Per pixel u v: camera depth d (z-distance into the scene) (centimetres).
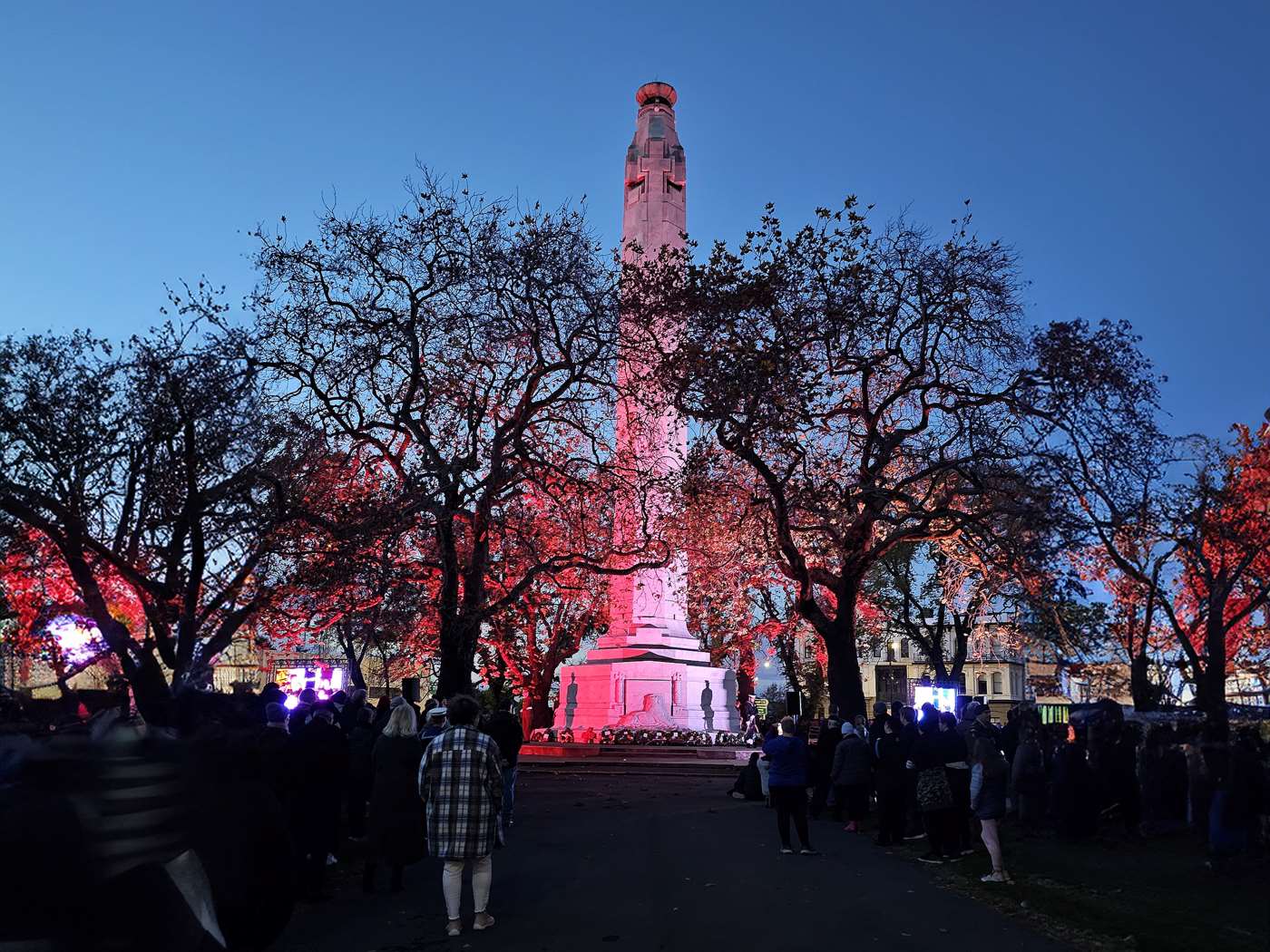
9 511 1814
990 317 2203
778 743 1402
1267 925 919
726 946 839
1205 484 2541
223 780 628
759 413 2130
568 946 845
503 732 1468
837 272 2170
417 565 2236
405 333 2228
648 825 1725
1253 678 4053
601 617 4806
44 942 472
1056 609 2595
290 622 2389
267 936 653
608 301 2367
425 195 2289
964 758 1339
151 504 2022
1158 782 1596
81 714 1042
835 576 2264
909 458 2327
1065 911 959
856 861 1308
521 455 2242
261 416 2100
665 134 4369
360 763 1341
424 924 941
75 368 2031
